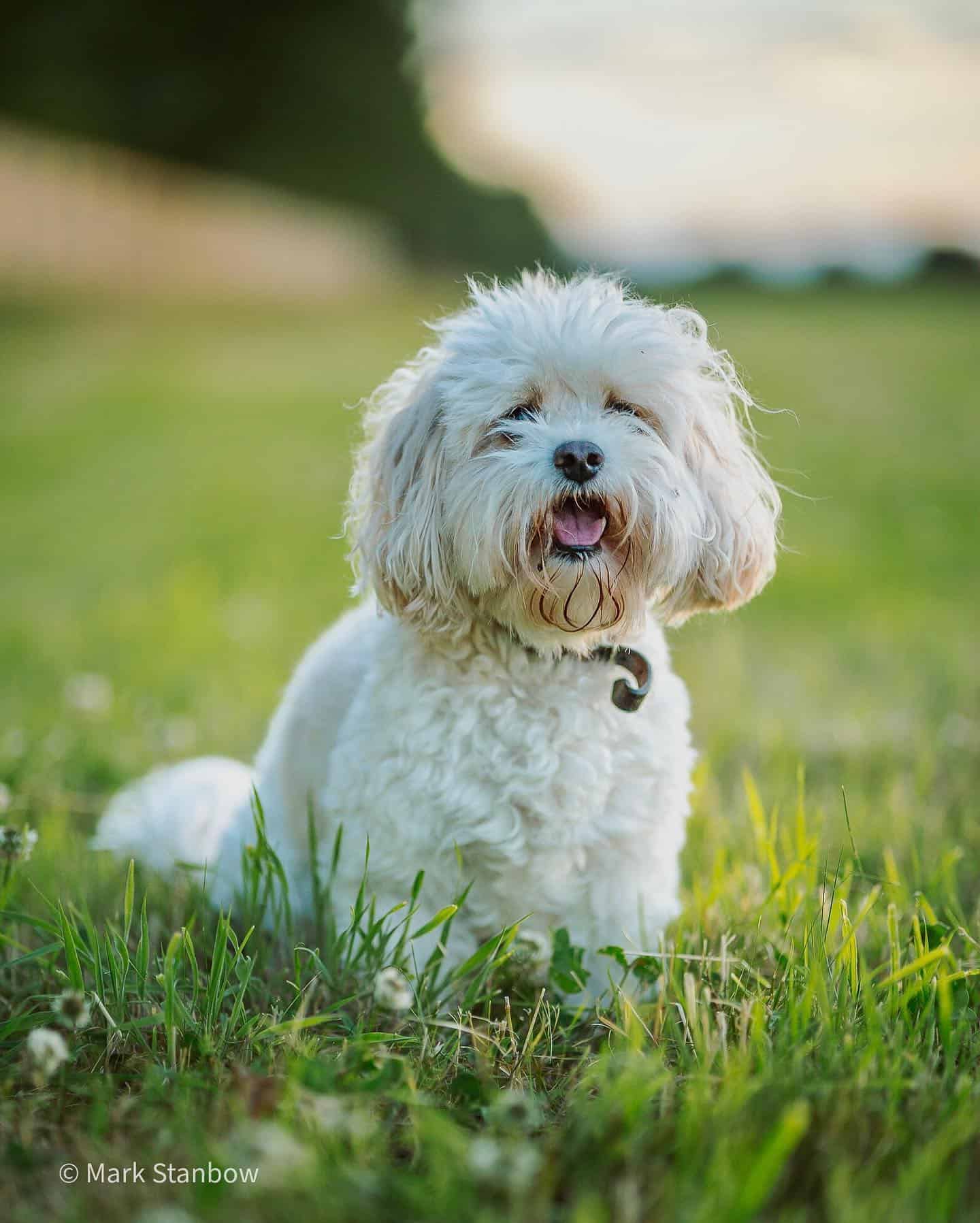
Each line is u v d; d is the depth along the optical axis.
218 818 3.56
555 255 52.28
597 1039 2.52
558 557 2.71
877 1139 1.92
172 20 34.34
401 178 44.31
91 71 32.62
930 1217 1.70
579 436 2.76
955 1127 1.87
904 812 3.45
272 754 3.36
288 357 19.91
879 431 13.43
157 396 16.27
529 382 2.88
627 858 2.80
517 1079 2.21
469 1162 1.73
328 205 42.41
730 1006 2.33
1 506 10.62
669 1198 1.72
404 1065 2.08
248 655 6.14
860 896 3.04
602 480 2.70
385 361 19.58
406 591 2.91
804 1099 1.93
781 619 6.99
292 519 10.03
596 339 2.86
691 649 6.23
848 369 17.52
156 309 25.11
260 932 2.79
